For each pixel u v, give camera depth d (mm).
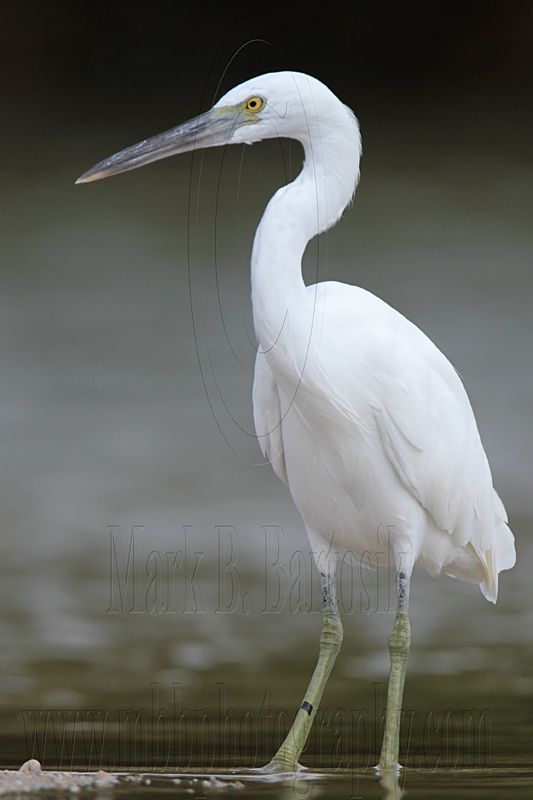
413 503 7867
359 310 7750
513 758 7484
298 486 8047
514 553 8758
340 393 7551
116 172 7781
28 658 9484
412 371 7719
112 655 9648
